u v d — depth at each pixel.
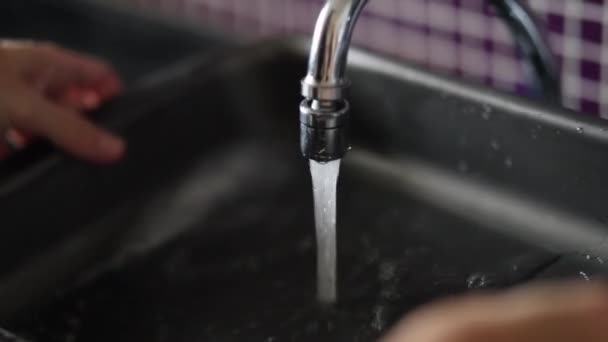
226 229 0.97
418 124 0.94
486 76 1.06
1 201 0.89
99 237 0.95
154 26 1.21
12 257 0.90
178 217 0.98
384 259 0.91
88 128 0.93
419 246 0.91
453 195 0.93
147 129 0.98
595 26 0.97
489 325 0.49
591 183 0.85
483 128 0.90
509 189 0.90
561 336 0.48
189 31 1.19
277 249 0.94
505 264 0.88
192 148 1.02
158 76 1.02
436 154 0.94
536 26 0.85
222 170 1.03
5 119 0.93
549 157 0.86
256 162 1.03
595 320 0.49
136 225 0.97
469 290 0.86
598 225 0.85
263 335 0.85
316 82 0.71
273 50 1.02
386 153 0.97
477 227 0.91
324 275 0.84
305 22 1.17
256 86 1.03
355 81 0.96
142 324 0.88
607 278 0.81
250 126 1.04
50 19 1.31
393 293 0.87
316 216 0.81
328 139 0.72
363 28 1.14
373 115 0.97
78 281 0.92
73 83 1.01
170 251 0.95
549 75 0.86
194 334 0.86
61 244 0.93
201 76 1.01
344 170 0.99
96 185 0.95
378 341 0.82
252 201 1.00
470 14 1.04
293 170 1.02
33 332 0.87
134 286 0.91
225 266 0.93
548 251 0.87
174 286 0.91
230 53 1.03
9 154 0.93
